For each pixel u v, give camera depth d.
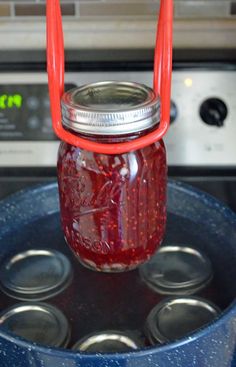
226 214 0.47
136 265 0.40
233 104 0.51
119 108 0.34
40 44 0.54
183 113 0.52
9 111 0.52
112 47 0.54
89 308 0.42
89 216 0.38
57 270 0.46
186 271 0.45
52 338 0.39
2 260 0.47
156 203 0.38
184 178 0.54
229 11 0.53
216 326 0.35
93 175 0.36
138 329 0.41
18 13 0.54
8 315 0.41
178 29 0.53
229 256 0.46
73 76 0.51
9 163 0.54
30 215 0.51
